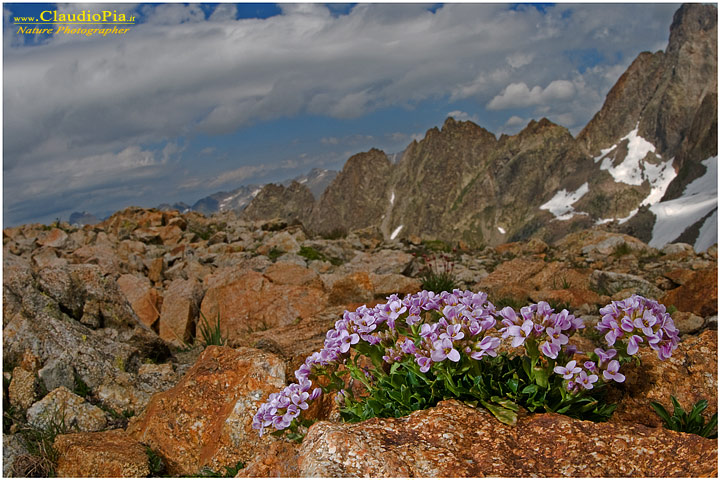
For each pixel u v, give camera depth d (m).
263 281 10.25
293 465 3.46
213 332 9.69
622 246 15.49
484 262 15.49
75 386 6.93
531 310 3.70
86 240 17.36
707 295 8.77
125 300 8.77
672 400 4.17
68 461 5.41
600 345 7.32
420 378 4.00
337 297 9.67
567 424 3.50
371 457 3.20
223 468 5.15
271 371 5.60
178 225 20.58
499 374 3.99
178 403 5.64
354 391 4.88
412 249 18.23
